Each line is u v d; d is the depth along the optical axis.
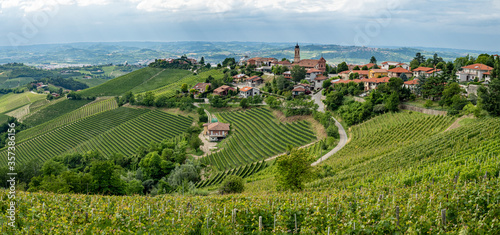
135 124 162.62
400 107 108.00
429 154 63.88
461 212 28.55
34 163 96.31
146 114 172.38
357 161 74.81
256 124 133.38
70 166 118.69
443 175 48.66
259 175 87.38
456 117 87.12
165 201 43.28
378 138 89.12
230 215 34.00
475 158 54.34
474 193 33.59
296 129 117.94
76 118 192.88
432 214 29.47
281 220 31.42
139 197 47.44
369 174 60.00
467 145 62.03
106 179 70.88
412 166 58.41
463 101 91.38
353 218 30.95
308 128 117.56
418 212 30.66
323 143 96.88
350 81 145.00
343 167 74.06
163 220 32.91
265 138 118.31
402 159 63.97
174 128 150.25
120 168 103.12
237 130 133.12
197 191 74.81
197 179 93.88
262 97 165.88
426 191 37.78
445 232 25.92
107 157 132.25
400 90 111.88
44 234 29.98
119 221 33.47
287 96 149.38
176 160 107.69
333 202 36.22
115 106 197.38
